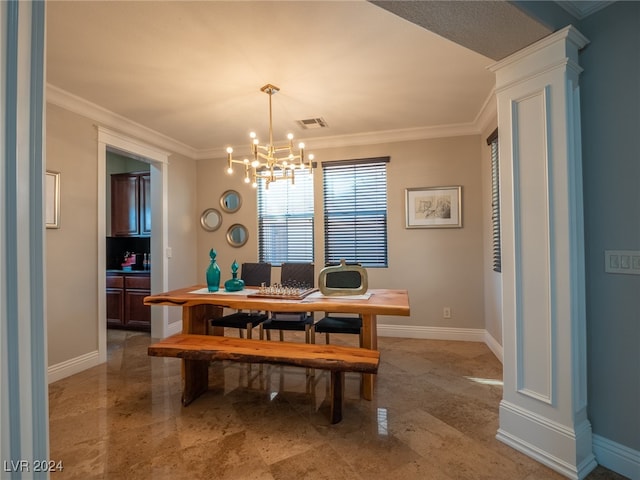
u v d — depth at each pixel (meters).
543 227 1.78
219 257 4.73
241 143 4.41
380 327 4.13
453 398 2.49
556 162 1.72
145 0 1.79
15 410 0.56
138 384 2.81
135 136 3.77
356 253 4.23
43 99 0.60
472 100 3.15
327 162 4.29
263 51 2.30
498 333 3.30
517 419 1.88
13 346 0.55
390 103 3.19
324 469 1.73
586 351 1.79
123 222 4.90
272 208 4.57
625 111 1.67
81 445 1.94
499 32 1.67
